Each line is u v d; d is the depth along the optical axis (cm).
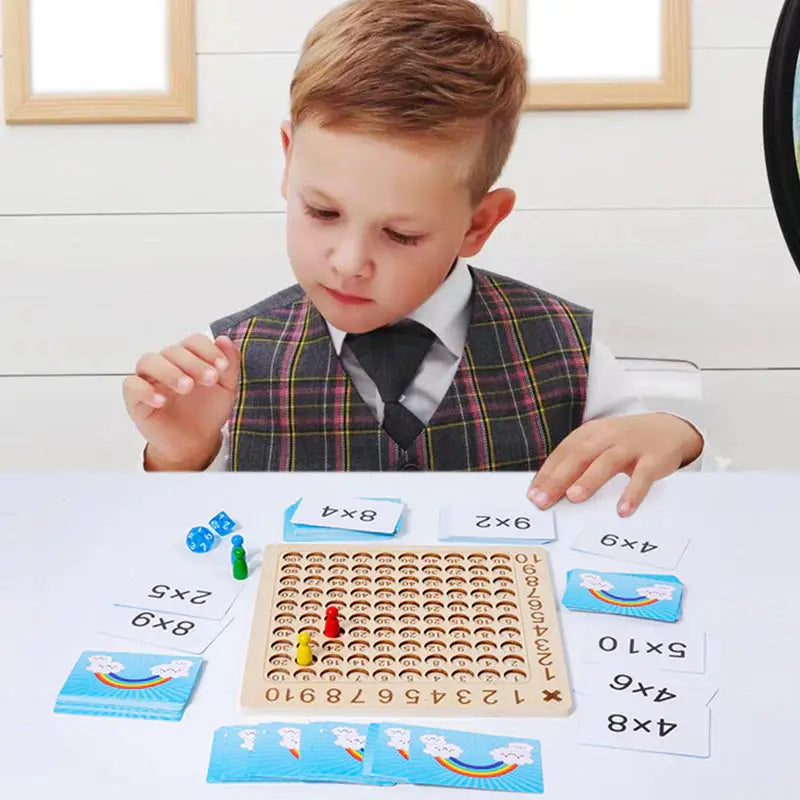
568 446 64
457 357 88
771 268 123
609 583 48
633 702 40
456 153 73
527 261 122
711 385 126
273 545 51
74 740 38
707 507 57
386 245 74
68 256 124
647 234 122
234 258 124
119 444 130
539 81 116
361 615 46
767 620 46
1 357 127
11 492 57
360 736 38
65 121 119
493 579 49
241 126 120
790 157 63
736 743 38
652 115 118
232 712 40
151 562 50
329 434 87
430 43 73
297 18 117
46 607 46
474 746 37
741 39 116
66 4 116
